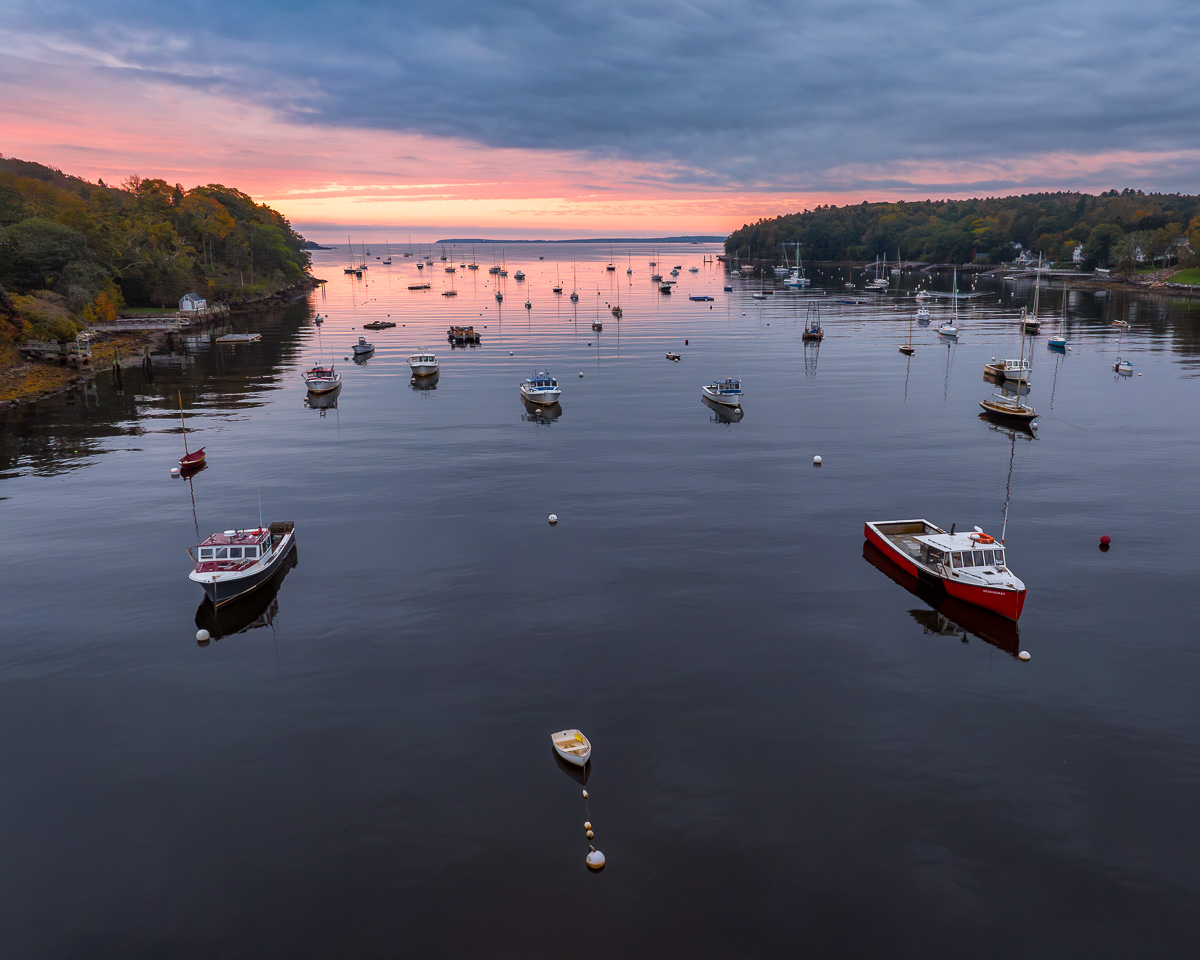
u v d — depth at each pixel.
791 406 107.56
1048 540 56.94
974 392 116.56
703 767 32.69
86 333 160.12
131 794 31.67
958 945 24.56
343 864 27.95
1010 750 33.75
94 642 43.91
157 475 76.25
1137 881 26.89
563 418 101.19
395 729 35.56
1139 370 132.75
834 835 28.94
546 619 45.62
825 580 50.69
